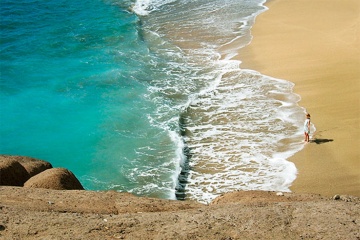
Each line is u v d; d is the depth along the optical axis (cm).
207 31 3716
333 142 2241
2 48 3444
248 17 3925
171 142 2336
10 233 1002
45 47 3491
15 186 1343
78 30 3831
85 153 2298
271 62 3080
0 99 2777
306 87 2742
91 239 987
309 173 2052
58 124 2545
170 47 3459
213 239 1002
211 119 2528
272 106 2591
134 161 2208
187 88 2855
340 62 2962
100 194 1312
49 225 1041
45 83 2961
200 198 1961
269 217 1080
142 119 2544
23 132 2486
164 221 1077
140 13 4272
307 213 1104
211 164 2175
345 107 2505
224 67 3080
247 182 2036
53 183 1396
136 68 3131
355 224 1055
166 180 2069
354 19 3628
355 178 1994
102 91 2850
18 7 4316
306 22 3662
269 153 2214
